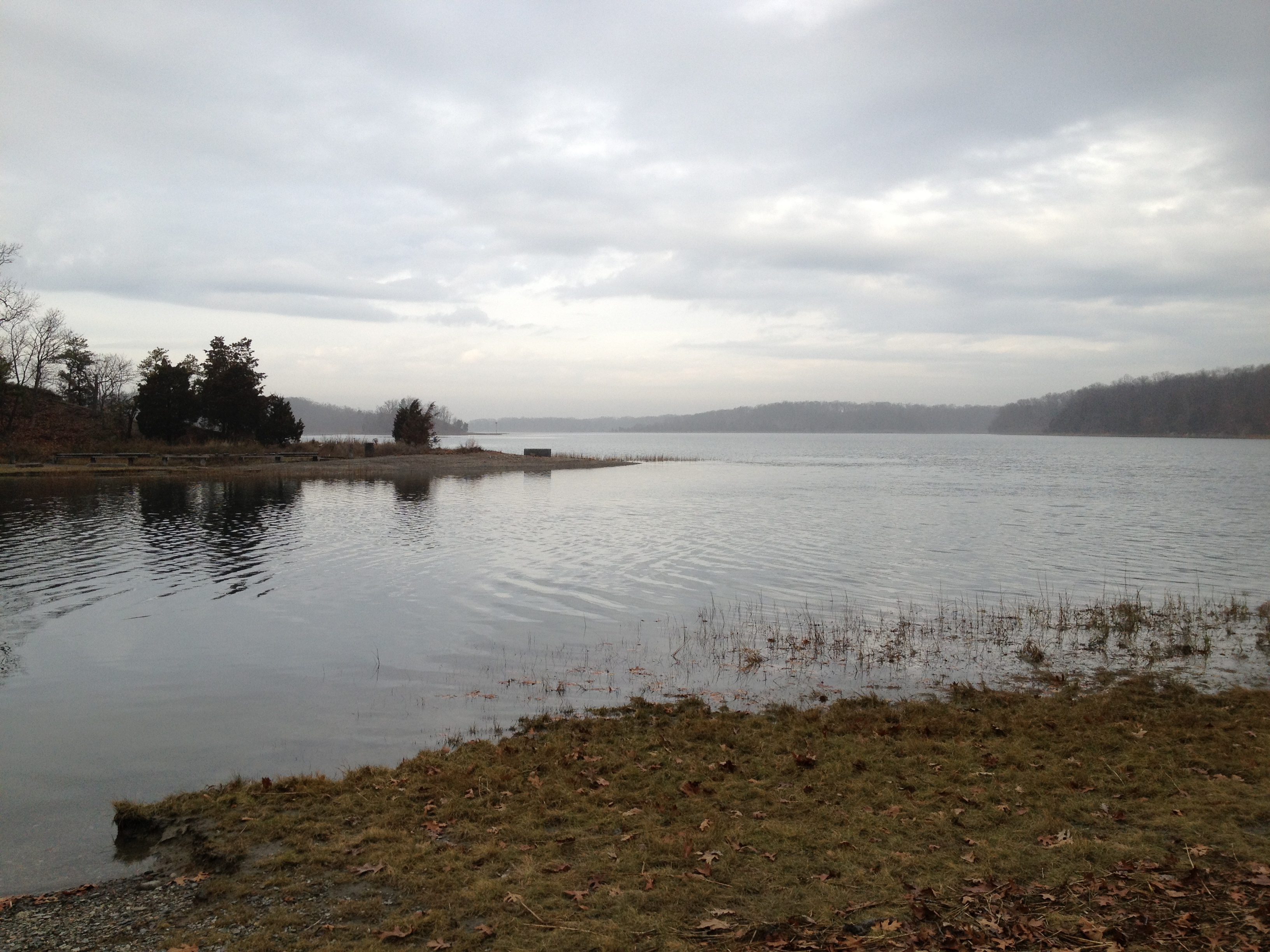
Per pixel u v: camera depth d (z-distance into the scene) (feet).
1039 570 66.03
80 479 136.26
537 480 164.45
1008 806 21.17
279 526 86.69
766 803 22.07
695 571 64.49
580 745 27.35
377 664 38.65
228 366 200.03
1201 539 85.25
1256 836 18.88
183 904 17.57
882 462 283.18
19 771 26.12
